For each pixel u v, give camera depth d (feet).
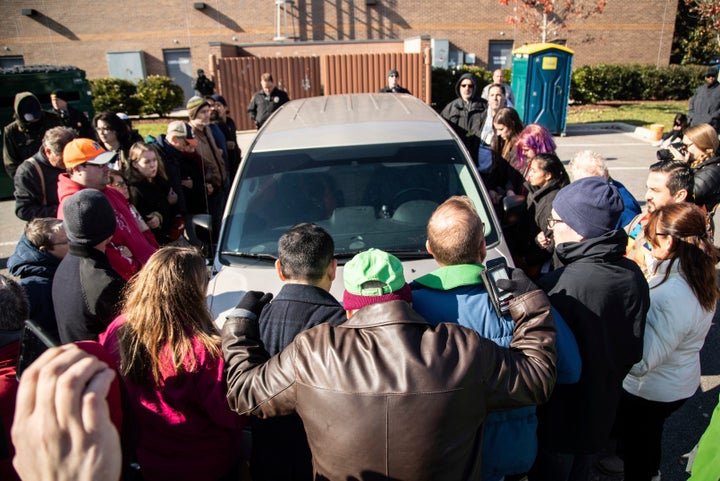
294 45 58.23
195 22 73.41
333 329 5.17
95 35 73.82
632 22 74.74
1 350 5.51
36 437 2.57
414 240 10.32
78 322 8.14
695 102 31.71
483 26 74.74
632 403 8.05
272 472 6.46
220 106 24.07
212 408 6.22
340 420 4.78
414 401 4.65
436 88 60.64
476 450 5.21
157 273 6.18
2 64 74.28
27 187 14.16
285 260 6.28
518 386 5.01
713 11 61.72
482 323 5.91
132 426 4.73
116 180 12.67
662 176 10.44
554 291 6.73
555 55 43.80
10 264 9.77
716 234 20.81
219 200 18.48
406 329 4.97
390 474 4.80
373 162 11.72
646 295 6.77
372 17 73.41
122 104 59.57
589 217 6.58
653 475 8.39
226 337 5.84
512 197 10.87
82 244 7.97
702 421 10.95
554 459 7.19
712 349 13.48
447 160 11.79
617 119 52.75
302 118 14.03
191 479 6.60
